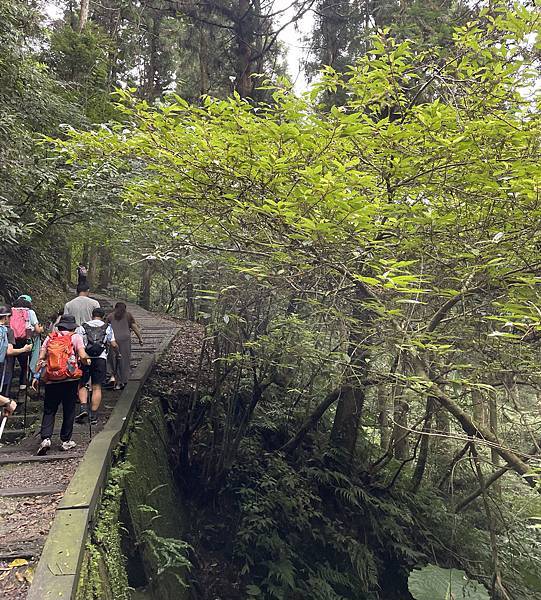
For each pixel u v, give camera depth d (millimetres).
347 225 3381
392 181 3732
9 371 4793
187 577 5496
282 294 4996
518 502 7652
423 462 7379
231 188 3514
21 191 6809
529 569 6715
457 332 4219
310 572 5938
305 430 6918
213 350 6707
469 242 3541
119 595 3248
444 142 3053
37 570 2639
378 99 3916
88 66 11406
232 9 10922
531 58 3469
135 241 6406
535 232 3240
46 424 4633
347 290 4266
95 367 5453
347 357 3943
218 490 6504
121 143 3871
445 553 6703
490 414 5234
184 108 3484
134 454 5164
